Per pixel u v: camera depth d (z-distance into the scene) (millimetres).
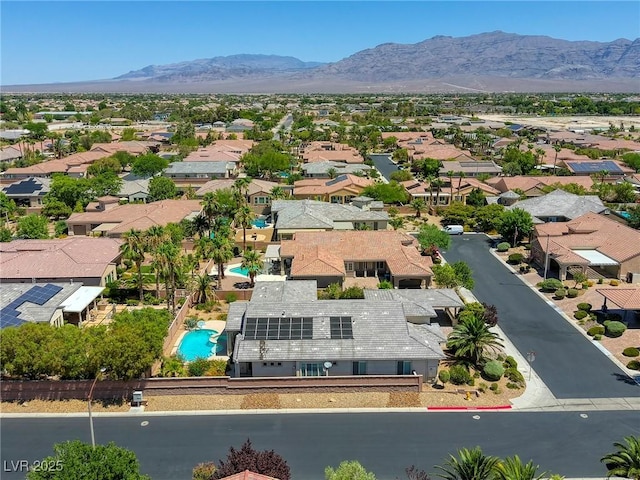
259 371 51750
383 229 99375
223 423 46938
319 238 82250
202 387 50188
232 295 70812
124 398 49812
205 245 74688
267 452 36094
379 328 53656
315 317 54562
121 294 72312
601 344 60438
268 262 85000
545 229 89062
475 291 75250
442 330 62812
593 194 121375
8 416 47812
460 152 166125
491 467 34156
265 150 165125
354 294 66375
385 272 78750
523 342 61031
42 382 49656
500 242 96875
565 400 50125
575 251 82562
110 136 199750
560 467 41219
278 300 61406
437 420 47250
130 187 122625
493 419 47375
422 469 40875
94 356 47750
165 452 43000
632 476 36938
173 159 159875
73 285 67625
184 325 64188
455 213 106938
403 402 49688
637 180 134625
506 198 113875
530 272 82188
